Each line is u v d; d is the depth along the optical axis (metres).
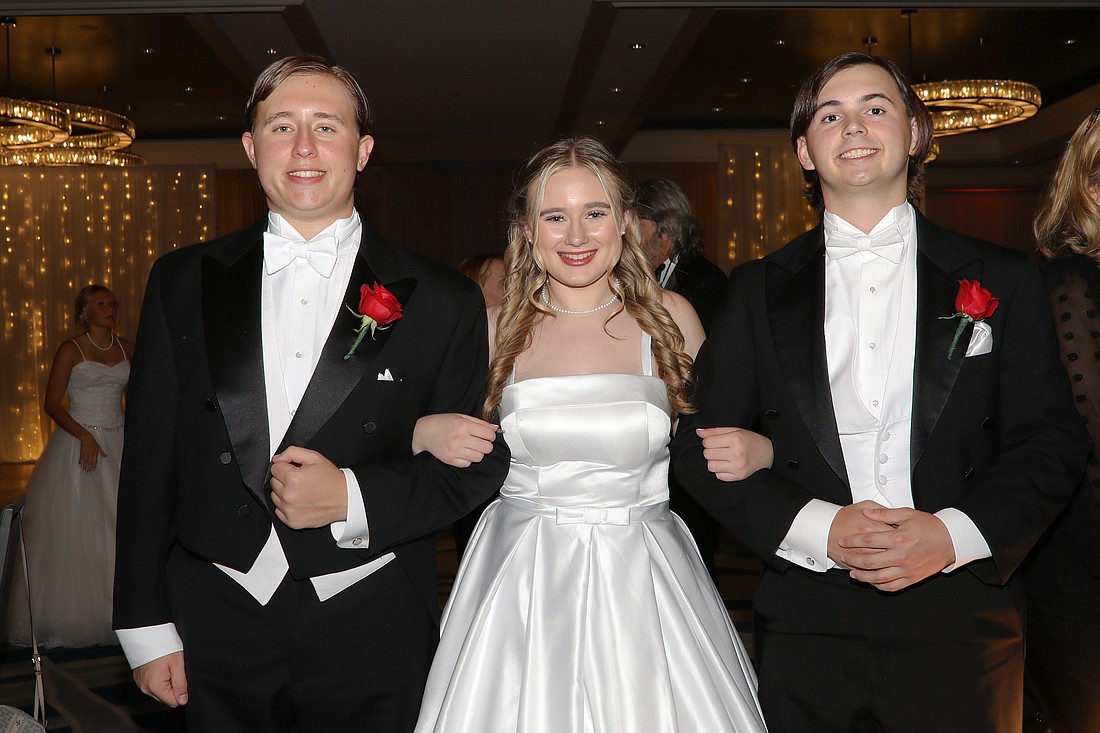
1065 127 12.61
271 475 1.88
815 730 1.96
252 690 1.94
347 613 1.97
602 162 2.25
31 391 12.78
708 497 2.04
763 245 12.79
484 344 2.21
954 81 9.16
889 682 1.92
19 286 12.80
